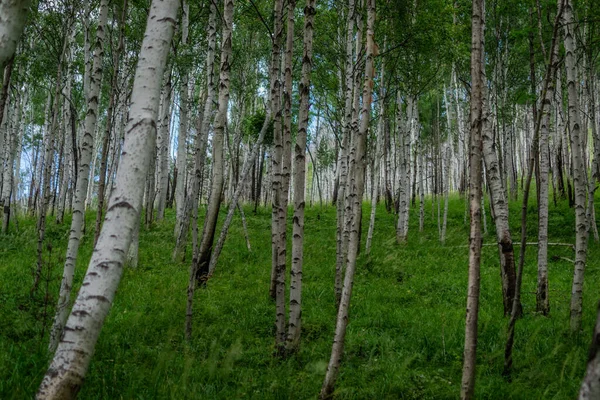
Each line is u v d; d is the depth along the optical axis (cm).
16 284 940
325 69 1659
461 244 1623
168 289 963
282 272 630
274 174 930
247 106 2759
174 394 454
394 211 2331
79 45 1922
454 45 1362
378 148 1658
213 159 1022
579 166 728
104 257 279
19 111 2272
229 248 1461
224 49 970
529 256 1402
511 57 1841
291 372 552
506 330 679
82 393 452
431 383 521
